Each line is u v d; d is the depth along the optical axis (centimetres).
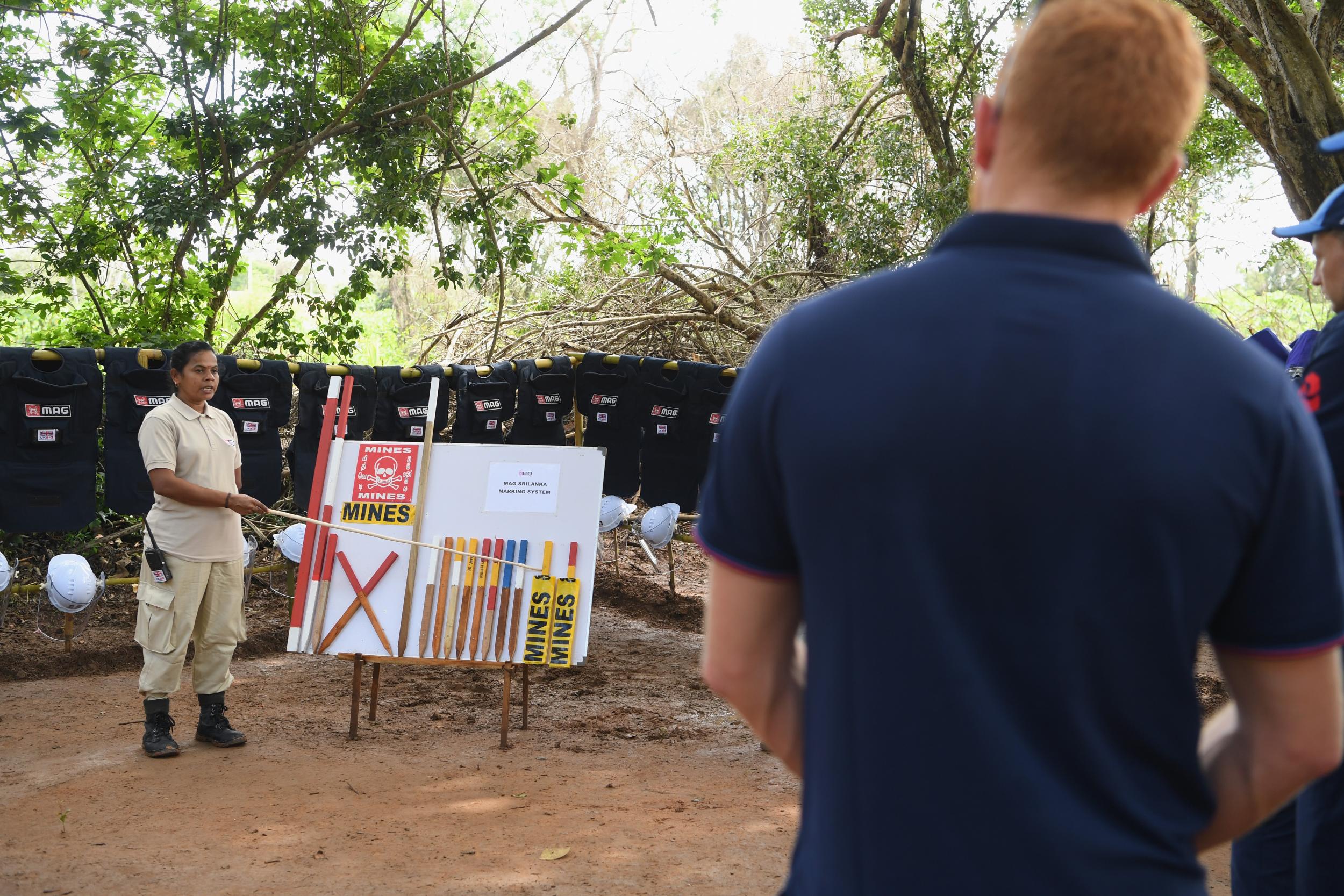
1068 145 110
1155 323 103
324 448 585
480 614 562
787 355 111
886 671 103
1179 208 1592
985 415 100
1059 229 108
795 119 1412
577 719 616
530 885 383
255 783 493
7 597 727
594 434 838
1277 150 1034
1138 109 108
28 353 684
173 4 983
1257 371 104
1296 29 945
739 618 117
